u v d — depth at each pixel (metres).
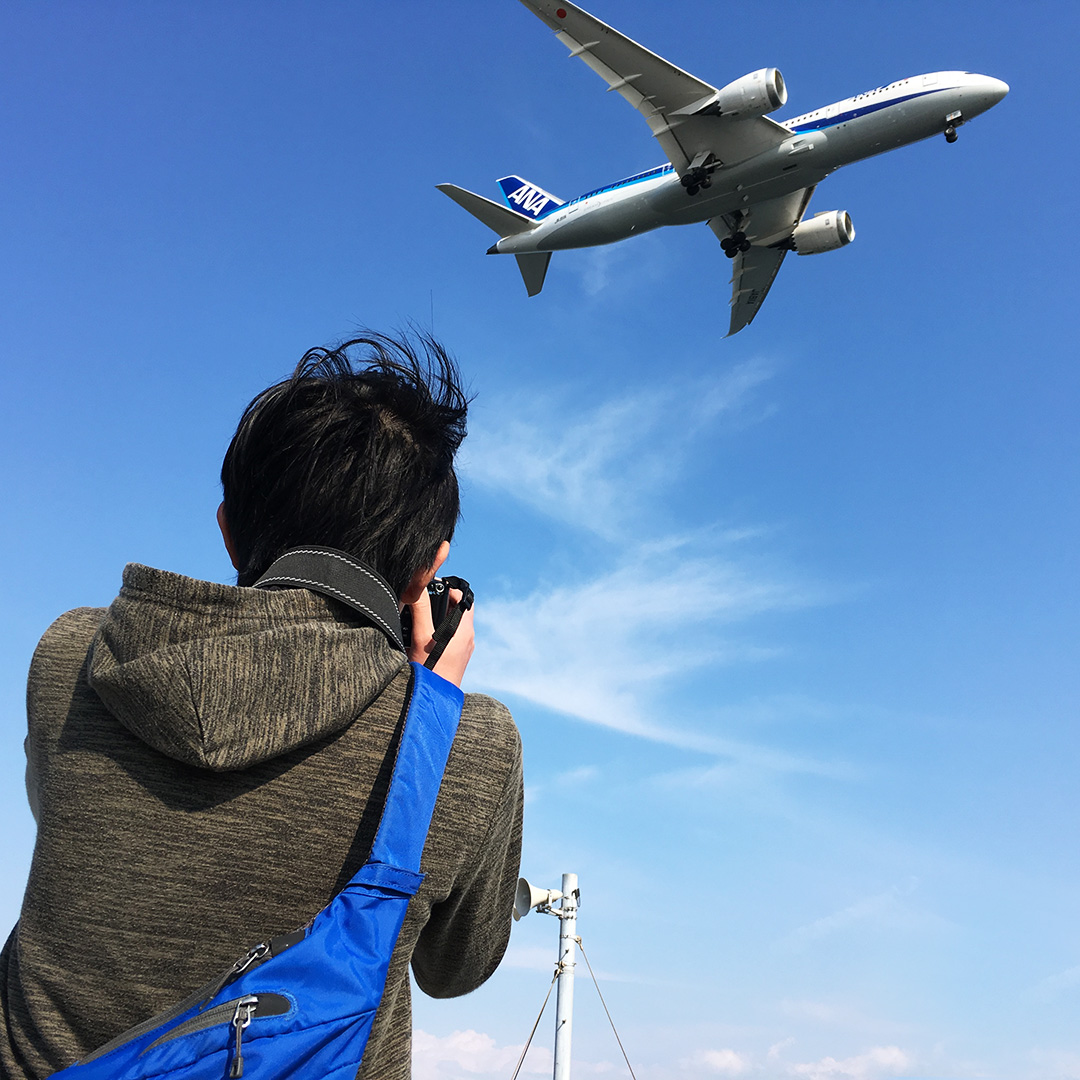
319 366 1.72
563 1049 9.59
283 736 1.26
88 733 1.35
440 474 1.69
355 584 1.44
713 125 25.34
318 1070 1.04
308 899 1.31
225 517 1.65
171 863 1.28
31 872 1.35
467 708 1.54
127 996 1.24
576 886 10.30
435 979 1.70
